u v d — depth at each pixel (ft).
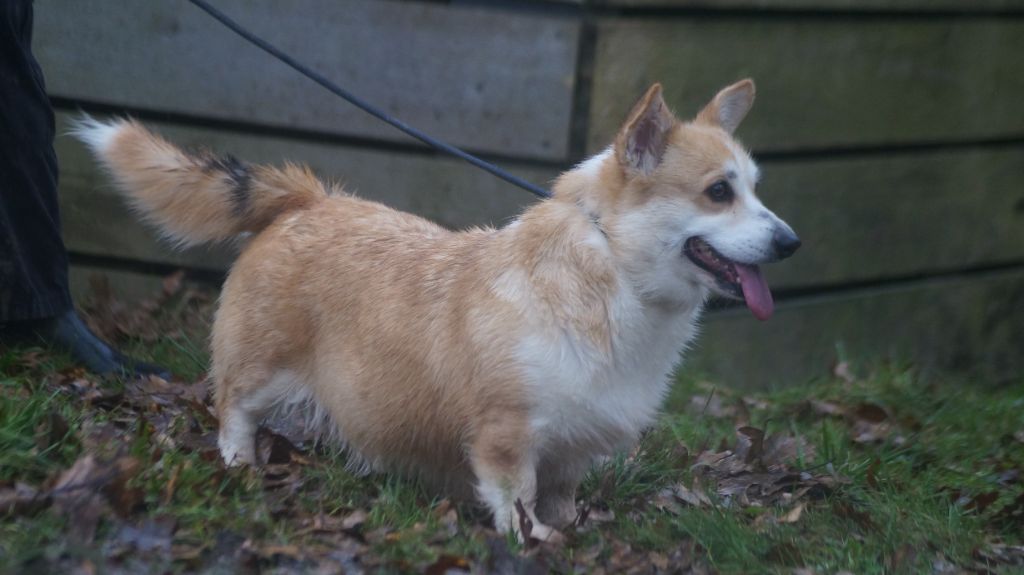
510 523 17.58
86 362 22.63
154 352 25.32
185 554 15.69
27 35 21.76
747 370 32.99
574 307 17.38
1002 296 37.42
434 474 19.30
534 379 17.21
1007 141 36.24
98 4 28.68
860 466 22.79
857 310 34.58
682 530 18.63
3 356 21.63
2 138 21.18
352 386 18.93
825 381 30.73
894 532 19.77
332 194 21.49
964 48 34.27
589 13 28.35
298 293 19.52
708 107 19.86
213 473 18.02
